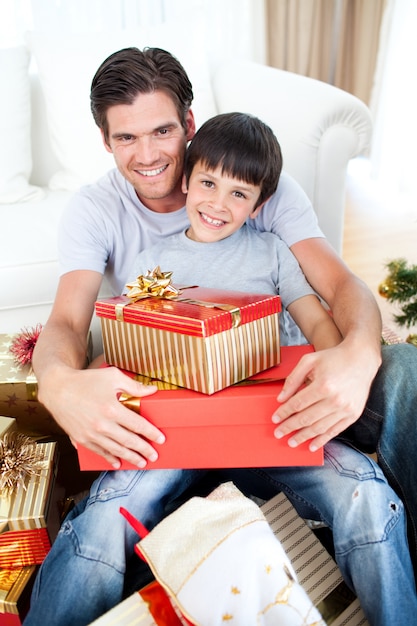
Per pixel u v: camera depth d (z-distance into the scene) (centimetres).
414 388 93
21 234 154
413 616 81
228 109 191
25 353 124
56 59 184
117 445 86
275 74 185
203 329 79
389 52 328
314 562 89
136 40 189
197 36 193
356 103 153
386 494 86
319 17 319
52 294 147
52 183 193
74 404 85
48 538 97
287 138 160
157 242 125
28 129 187
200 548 74
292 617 71
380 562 81
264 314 88
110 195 125
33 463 101
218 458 87
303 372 84
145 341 88
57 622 82
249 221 123
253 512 79
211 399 82
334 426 84
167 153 113
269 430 85
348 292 104
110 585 85
